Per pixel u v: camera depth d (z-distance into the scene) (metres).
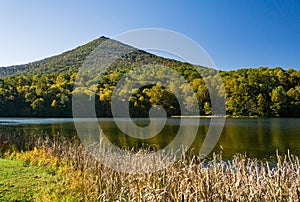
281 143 17.11
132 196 5.25
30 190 6.15
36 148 11.52
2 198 5.54
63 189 6.27
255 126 27.78
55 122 33.75
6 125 29.66
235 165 6.41
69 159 9.31
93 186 6.33
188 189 4.61
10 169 7.88
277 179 5.20
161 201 4.82
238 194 4.83
